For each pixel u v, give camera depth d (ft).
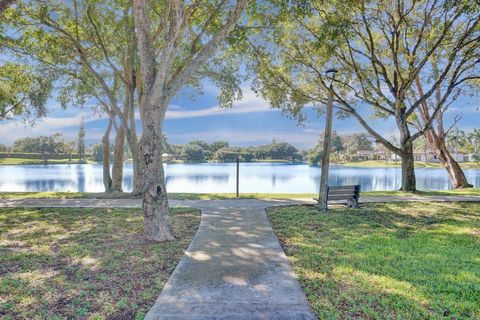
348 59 52.49
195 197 44.14
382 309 11.90
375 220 28.94
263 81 52.75
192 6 30.68
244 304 12.12
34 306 12.21
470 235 23.77
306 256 18.16
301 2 32.96
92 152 219.41
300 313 11.48
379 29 48.57
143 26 22.63
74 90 51.16
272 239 21.81
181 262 17.10
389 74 53.47
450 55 45.93
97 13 44.96
